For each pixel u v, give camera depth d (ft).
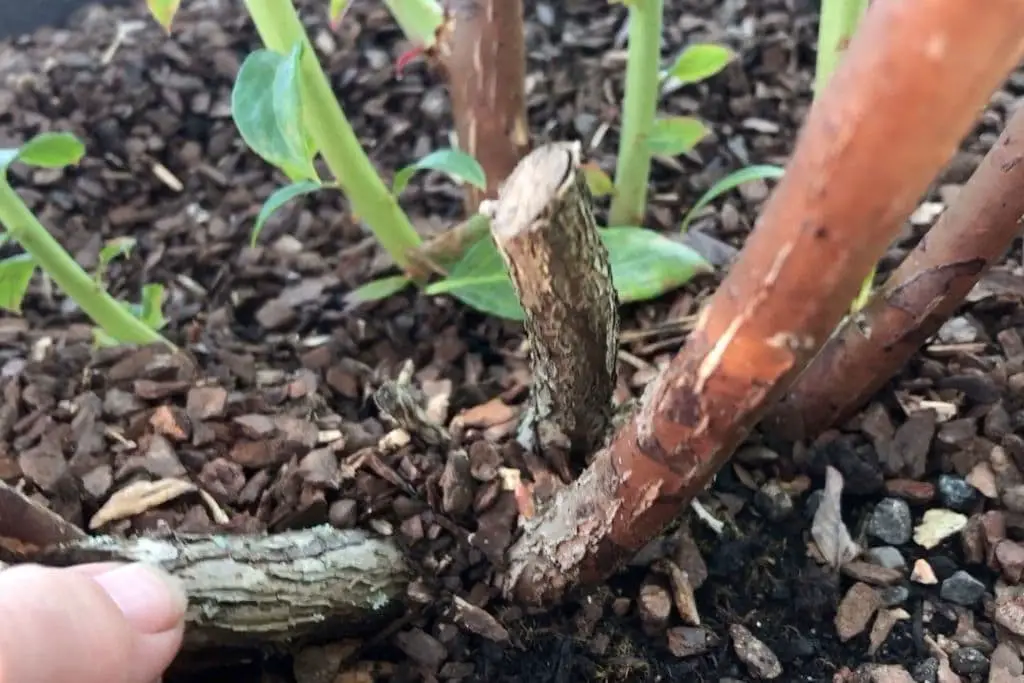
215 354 0.58
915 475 0.48
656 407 0.32
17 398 0.52
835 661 0.43
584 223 0.34
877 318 0.44
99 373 0.53
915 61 0.20
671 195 0.66
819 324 0.27
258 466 0.48
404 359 0.57
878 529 0.47
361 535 0.44
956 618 0.44
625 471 0.35
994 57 0.20
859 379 0.46
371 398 0.54
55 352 0.57
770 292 0.26
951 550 0.46
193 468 0.48
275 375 0.56
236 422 0.49
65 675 0.30
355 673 0.43
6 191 0.49
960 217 0.41
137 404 0.51
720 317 0.28
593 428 0.44
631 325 0.57
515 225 0.33
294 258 0.65
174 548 0.39
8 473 0.47
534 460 0.45
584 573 0.40
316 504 0.45
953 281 0.42
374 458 0.46
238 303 0.63
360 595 0.42
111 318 0.55
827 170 0.23
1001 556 0.44
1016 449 0.47
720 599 0.45
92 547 0.38
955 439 0.48
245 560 0.40
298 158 0.38
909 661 0.43
